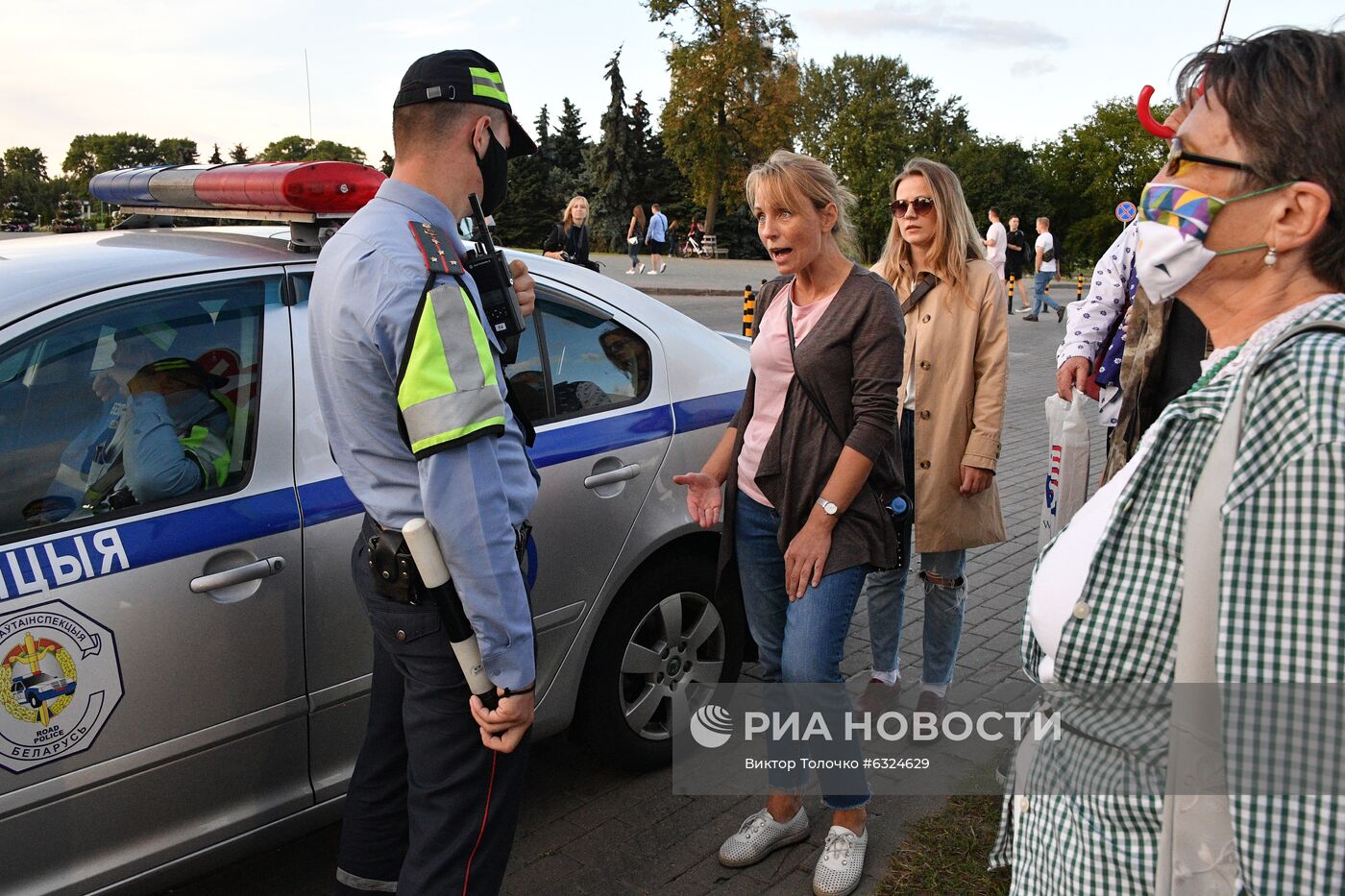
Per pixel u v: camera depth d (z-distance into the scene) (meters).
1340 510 0.85
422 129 1.84
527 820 2.92
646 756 3.12
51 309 2.10
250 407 2.30
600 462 2.86
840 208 2.41
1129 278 2.83
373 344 1.71
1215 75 1.02
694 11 48.41
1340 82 0.95
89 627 1.98
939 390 3.08
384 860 2.16
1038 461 7.11
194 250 2.43
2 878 1.92
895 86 76.44
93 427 2.10
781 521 2.50
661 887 2.62
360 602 2.38
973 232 3.07
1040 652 1.23
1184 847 1.03
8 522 1.96
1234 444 0.95
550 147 66.50
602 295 3.09
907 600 4.50
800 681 2.47
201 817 2.19
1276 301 1.04
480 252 1.97
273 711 2.26
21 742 1.91
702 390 3.21
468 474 1.69
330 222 2.45
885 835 2.79
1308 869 0.89
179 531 2.12
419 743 1.90
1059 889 1.16
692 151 49.34
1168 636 1.03
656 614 3.10
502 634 1.76
